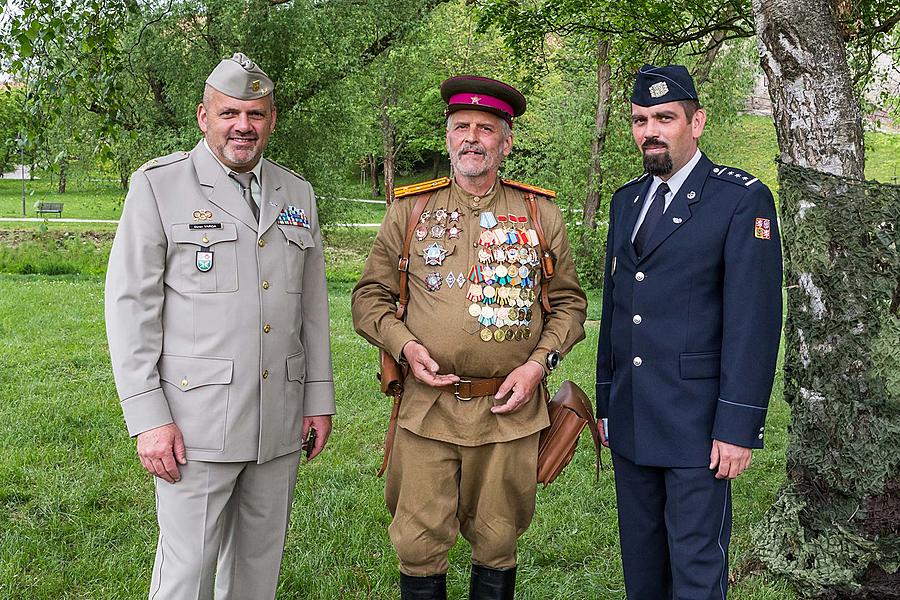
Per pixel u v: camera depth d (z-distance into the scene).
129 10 5.61
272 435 2.61
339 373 7.38
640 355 2.67
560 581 3.50
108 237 20.77
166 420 2.46
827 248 3.23
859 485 3.22
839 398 3.26
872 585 3.28
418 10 15.21
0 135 5.64
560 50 15.85
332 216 18.66
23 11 5.01
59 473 4.68
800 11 3.32
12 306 11.08
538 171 18.05
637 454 2.69
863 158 3.38
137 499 4.35
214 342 2.51
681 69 2.59
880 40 6.91
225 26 13.75
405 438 2.82
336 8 14.38
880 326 3.18
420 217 2.82
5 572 3.45
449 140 2.78
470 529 2.90
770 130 24.39
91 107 5.74
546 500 4.38
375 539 3.87
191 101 13.99
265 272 2.60
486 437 2.74
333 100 15.80
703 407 2.60
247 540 2.69
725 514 2.64
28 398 6.27
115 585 3.38
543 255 2.86
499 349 2.72
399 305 2.85
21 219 30.34
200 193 2.57
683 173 2.65
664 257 2.62
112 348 2.45
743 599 3.33
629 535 2.82
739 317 2.50
